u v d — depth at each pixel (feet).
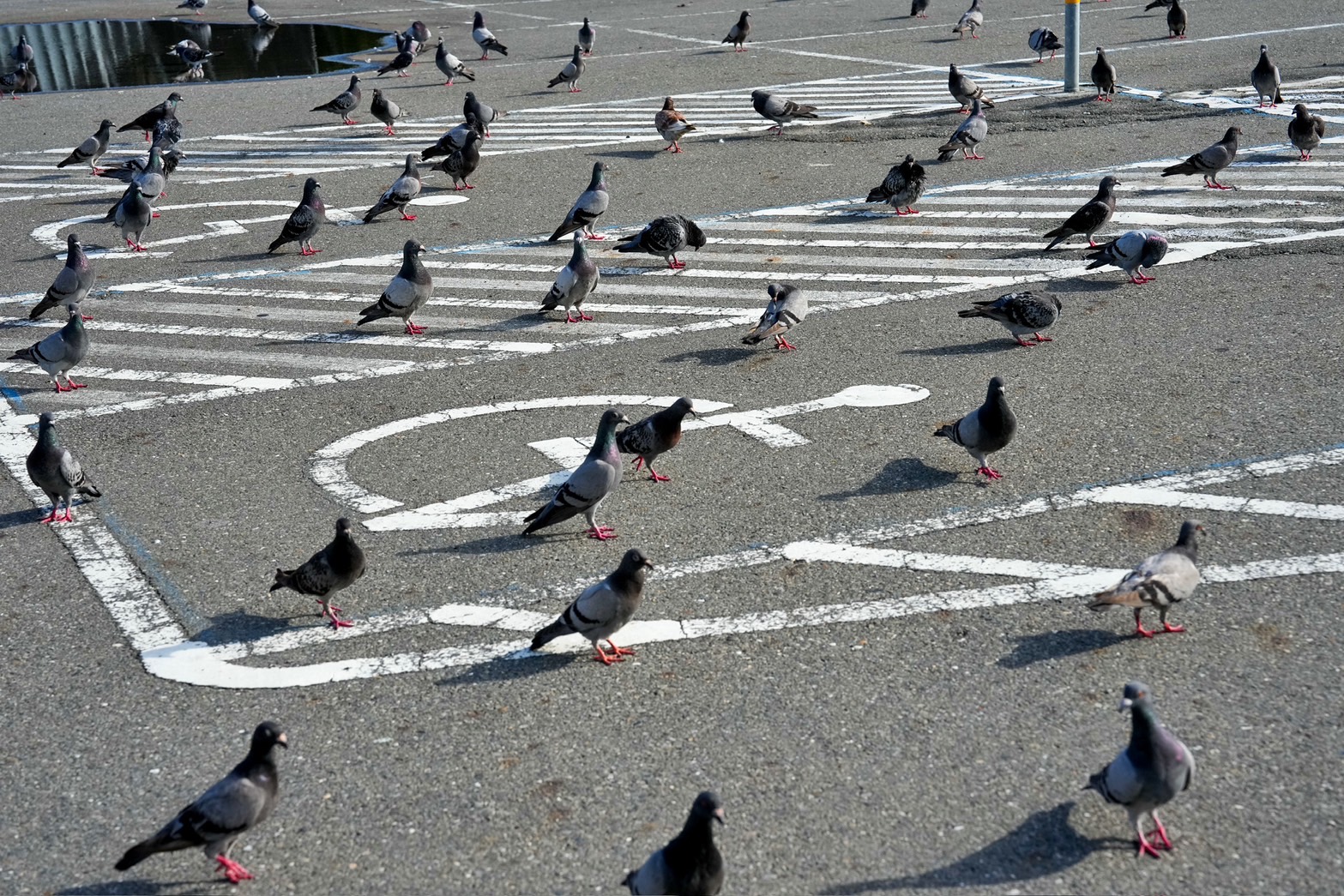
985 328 40.60
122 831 19.67
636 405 36.01
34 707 22.94
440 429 35.17
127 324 46.65
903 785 19.60
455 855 18.70
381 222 59.36
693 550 27.43
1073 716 20.99
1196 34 96.22
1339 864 17.51
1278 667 21.88
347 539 24.35
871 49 101.96
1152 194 54.90
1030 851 18.15
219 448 34.78
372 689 22.97
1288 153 59.93
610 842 18.75
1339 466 28.94
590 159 69.77
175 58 119.03
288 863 18.76
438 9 148.87
